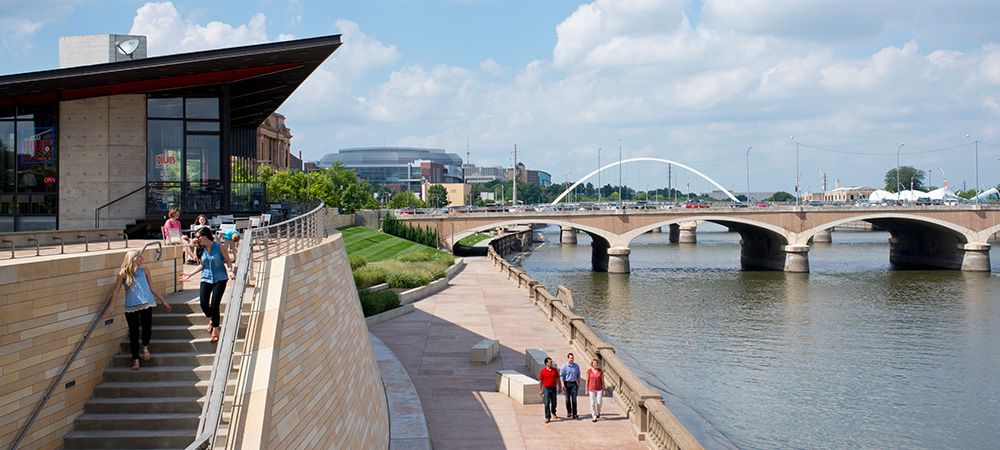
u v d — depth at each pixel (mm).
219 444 11109
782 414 39469
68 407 11711
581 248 173000
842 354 53156
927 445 35469
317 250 16609
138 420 11812
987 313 70250
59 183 29359
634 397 24438
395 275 56656
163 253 16016
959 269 112125
